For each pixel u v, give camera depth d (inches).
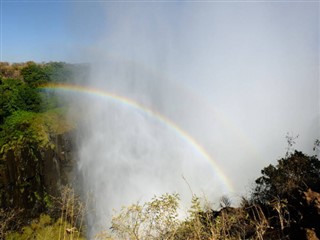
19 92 1469.0
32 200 1118.4
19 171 1123.9
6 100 1346.0
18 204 1076.5
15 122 1279.5
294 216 386.0
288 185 472.7
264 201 514.6
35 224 971.9
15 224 952.9
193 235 347.9
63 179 1284.4
